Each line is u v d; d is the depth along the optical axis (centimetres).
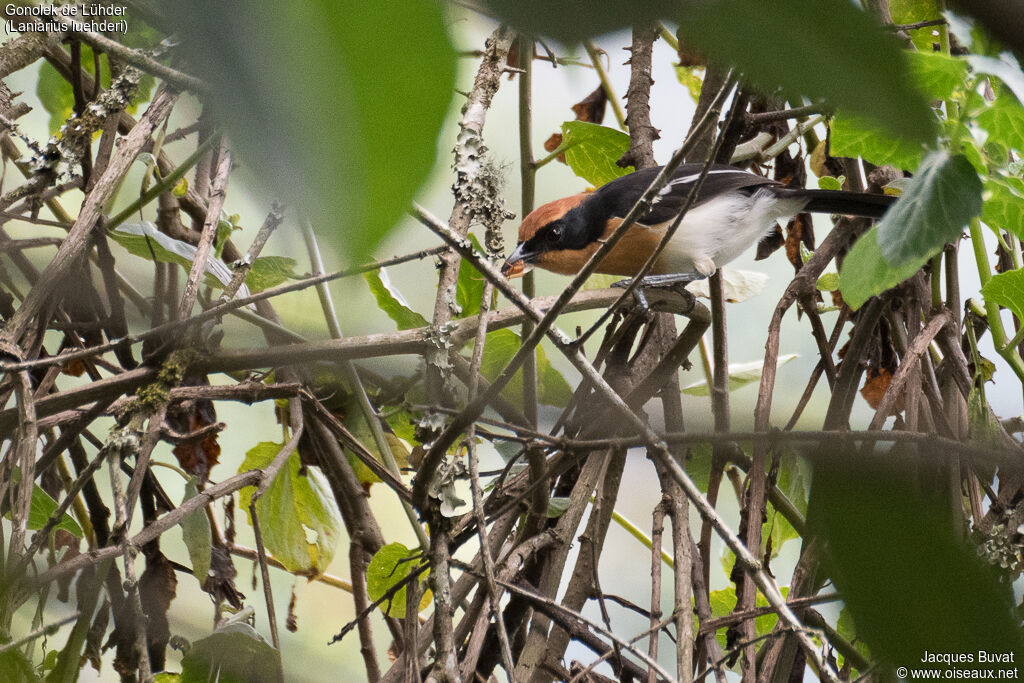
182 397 473
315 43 72
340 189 71
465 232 482
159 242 551
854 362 638
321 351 469
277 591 797
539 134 929
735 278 826
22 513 423
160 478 777
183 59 77
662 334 634
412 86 73
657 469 563
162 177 664
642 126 731
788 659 504
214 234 487
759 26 78
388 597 476
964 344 681
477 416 409
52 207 666
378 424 604
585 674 463
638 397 565
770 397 602
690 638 483
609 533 844
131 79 509
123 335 597
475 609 496
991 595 123
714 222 755
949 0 91
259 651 494
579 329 586
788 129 805
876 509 126
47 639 473
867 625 123
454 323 493
